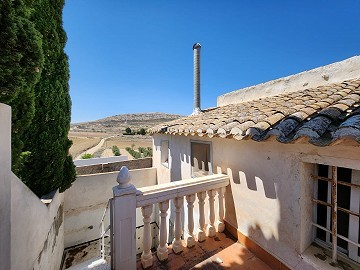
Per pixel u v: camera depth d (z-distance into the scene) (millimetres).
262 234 3373
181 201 3488
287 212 2953
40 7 4359
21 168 4250
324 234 2928
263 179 3365
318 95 3857
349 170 2600
